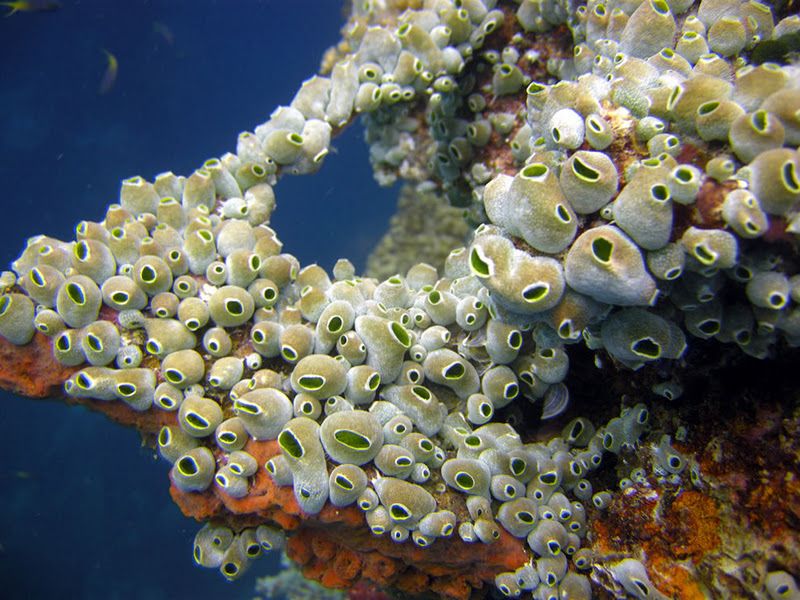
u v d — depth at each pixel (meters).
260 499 0.20
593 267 0.16
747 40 0.19
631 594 0.20
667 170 0.16
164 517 1.07
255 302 0.22
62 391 0.23
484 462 0.20
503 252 0.17
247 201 0.26
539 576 0.21
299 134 0.27
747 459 0.18
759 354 0.18
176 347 0.21
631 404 0.21
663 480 0.20
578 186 0.16
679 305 0.17
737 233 0.15
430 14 0.29
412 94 0.29
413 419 0.21
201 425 0.20
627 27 0.20
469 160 0.32
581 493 0.22
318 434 0.20
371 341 0.21
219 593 0.99
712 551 0.19
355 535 0.21
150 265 0.21
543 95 0.21
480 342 0.21
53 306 0.22
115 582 1.01
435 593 0.24
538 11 0.28
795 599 0.17
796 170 0.14
